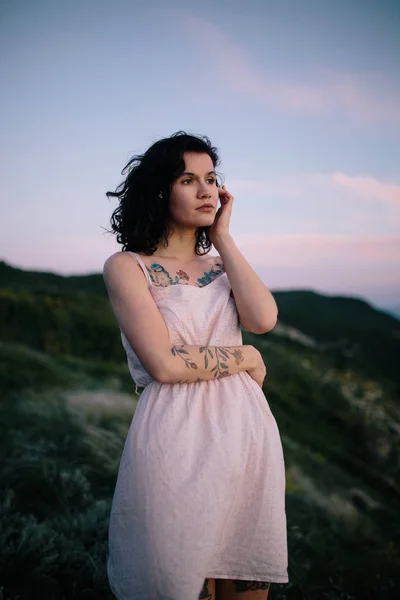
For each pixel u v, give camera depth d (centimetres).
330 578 314
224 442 187
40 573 267
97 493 370
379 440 644
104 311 885
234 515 192
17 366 596
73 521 311
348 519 420
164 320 201
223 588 203
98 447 427
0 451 386
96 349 770
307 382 767
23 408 480
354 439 646
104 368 704
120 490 189
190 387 199
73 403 521
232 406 197
